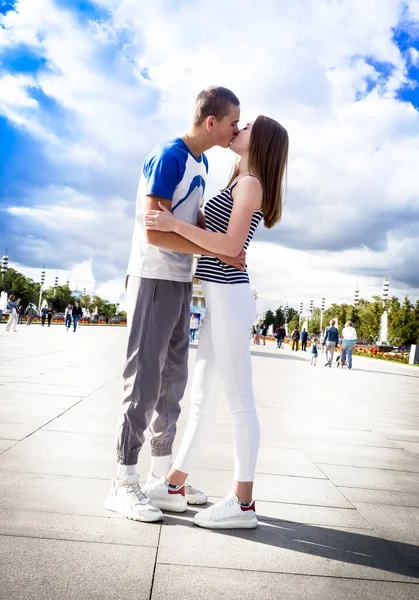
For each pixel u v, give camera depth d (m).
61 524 2.50
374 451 4.91
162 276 2.88
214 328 2.83
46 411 5.32
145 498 2.74
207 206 2.93
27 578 1.94
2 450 3.71
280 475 3.77
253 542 2.51
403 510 3.16
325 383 12.55
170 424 3.11
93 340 22.12
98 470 3.42
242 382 2.80
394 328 56.19
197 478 3.51
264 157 2.83
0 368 8.81
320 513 3.01
